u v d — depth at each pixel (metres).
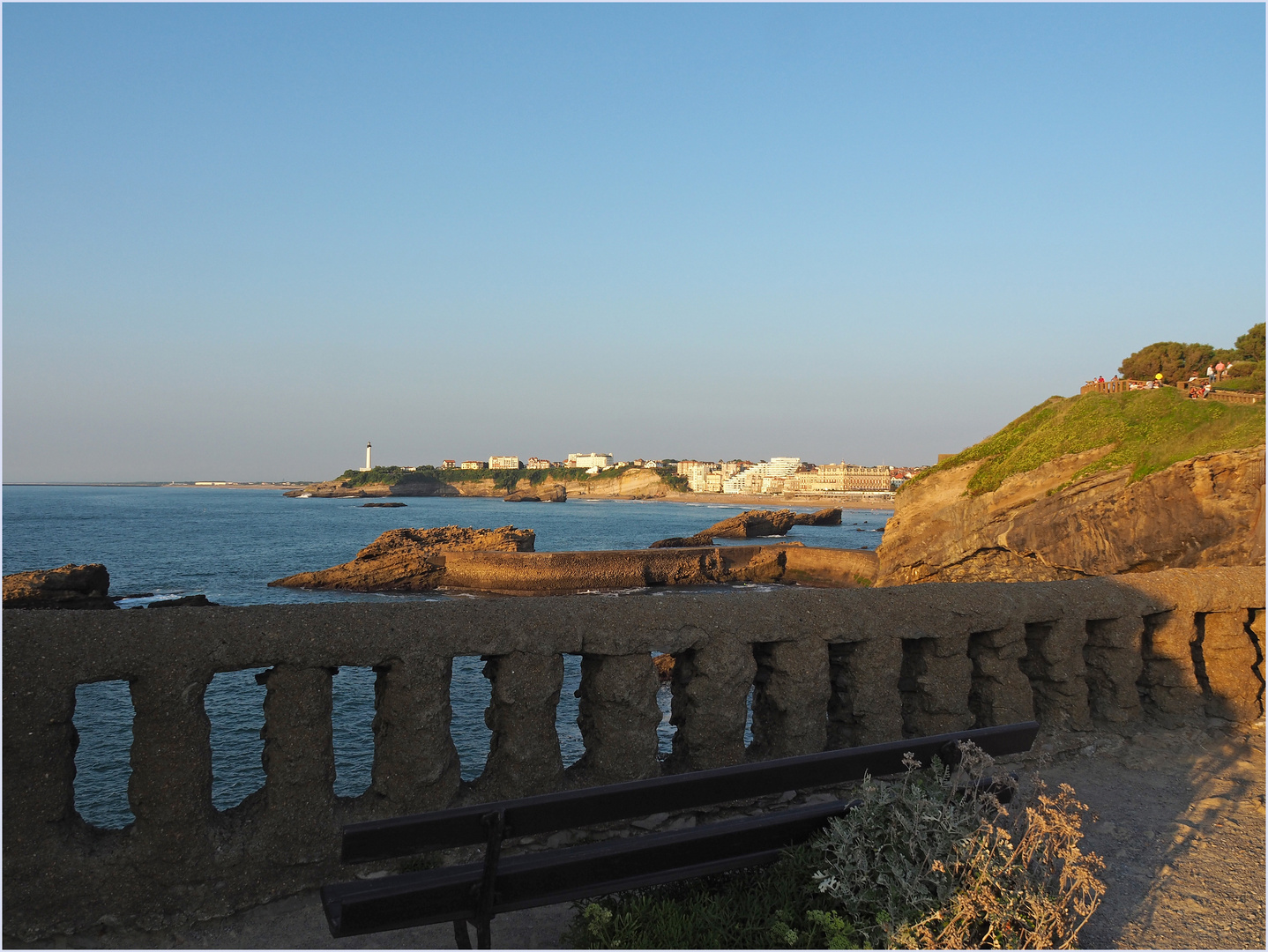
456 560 52.06
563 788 4.81
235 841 4.08
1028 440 39.19
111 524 110.19
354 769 14.38
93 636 3.83
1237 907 4.23
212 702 18.45
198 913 3.96
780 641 5.41
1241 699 7.20
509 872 3.43
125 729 16.44
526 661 4.68
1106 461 34.09
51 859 3.74
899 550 43.97
